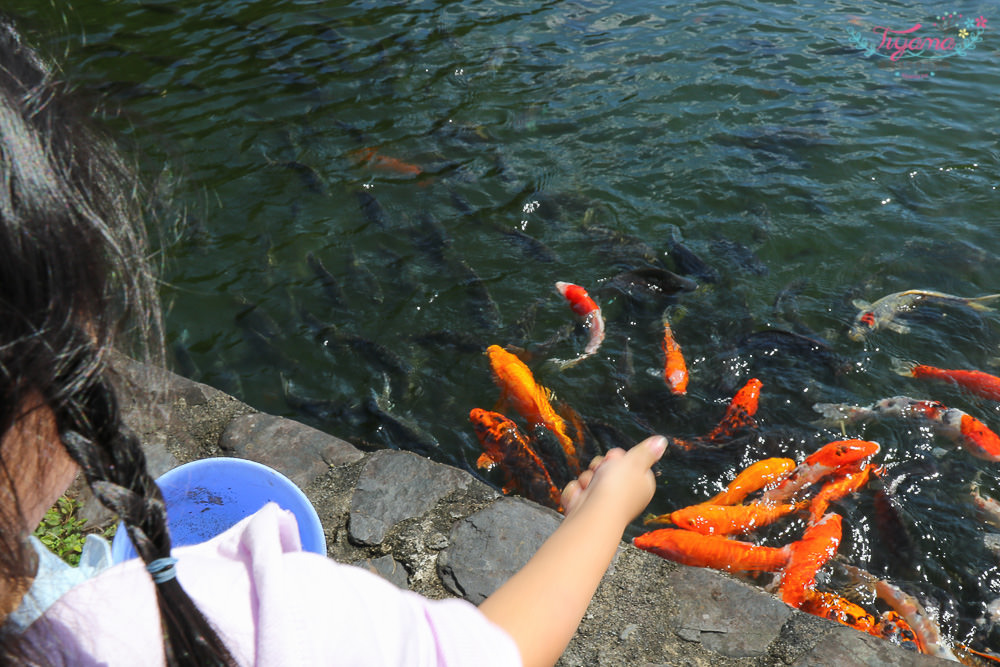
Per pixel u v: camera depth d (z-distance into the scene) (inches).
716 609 100.8
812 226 227.9
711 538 137.7
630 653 96.4
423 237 231.1
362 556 113.2
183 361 193.3
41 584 26.3
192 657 25.5
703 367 186.1
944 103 279.7
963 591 138.0
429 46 334.3
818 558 137.3
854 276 211.2
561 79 305.3
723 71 304.2
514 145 269.1
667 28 340.2
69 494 116.1
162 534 25.3
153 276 24.8
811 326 195.2
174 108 292.2
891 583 139.5
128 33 350.0
